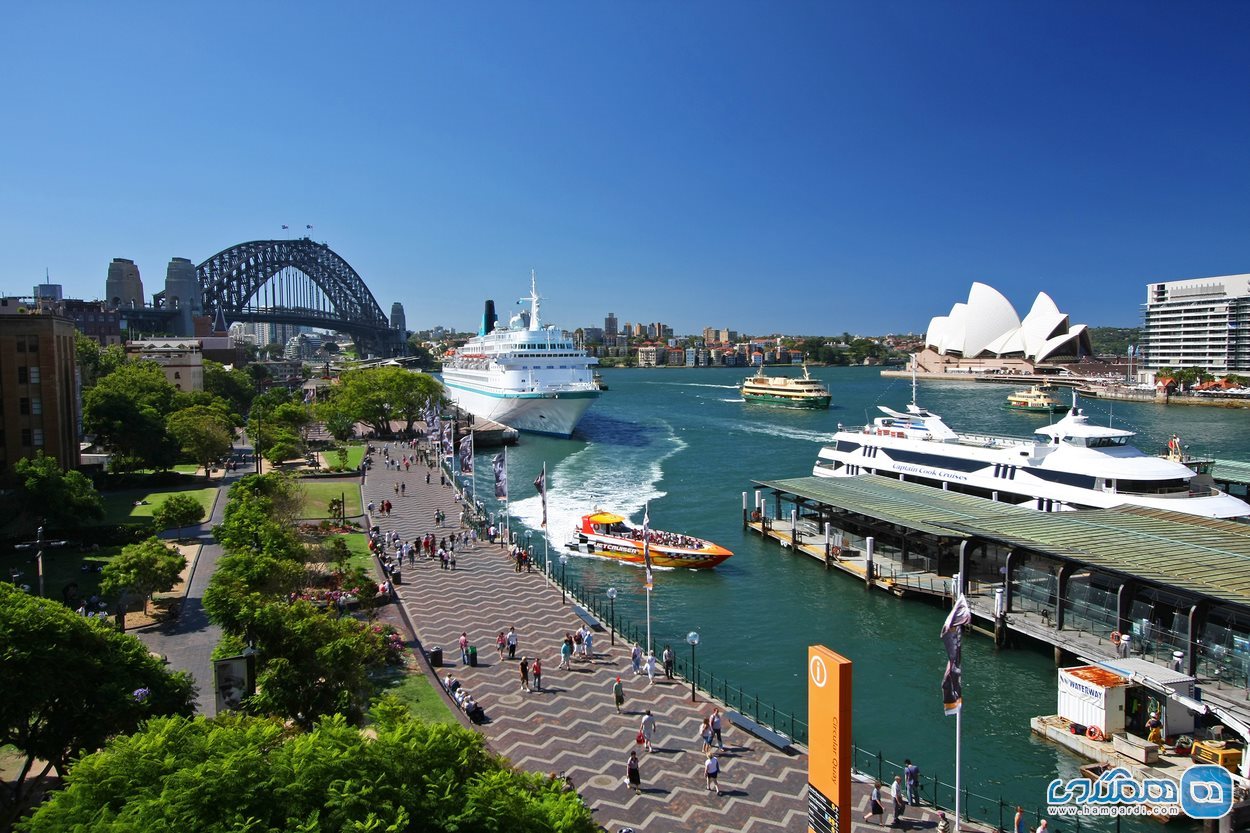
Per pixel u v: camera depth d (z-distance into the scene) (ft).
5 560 214.48
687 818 107.86
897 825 109.09
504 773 66.90
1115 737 133.69
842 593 221.87
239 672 102.47
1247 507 223.92
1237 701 136.46
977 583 213.46
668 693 148.46
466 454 310.65
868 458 311.06
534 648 170.50
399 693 143.43
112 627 99.19
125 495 326.65
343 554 207.72
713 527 303.48
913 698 160.25
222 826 55.83
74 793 60.54
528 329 634.43
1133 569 158.40
